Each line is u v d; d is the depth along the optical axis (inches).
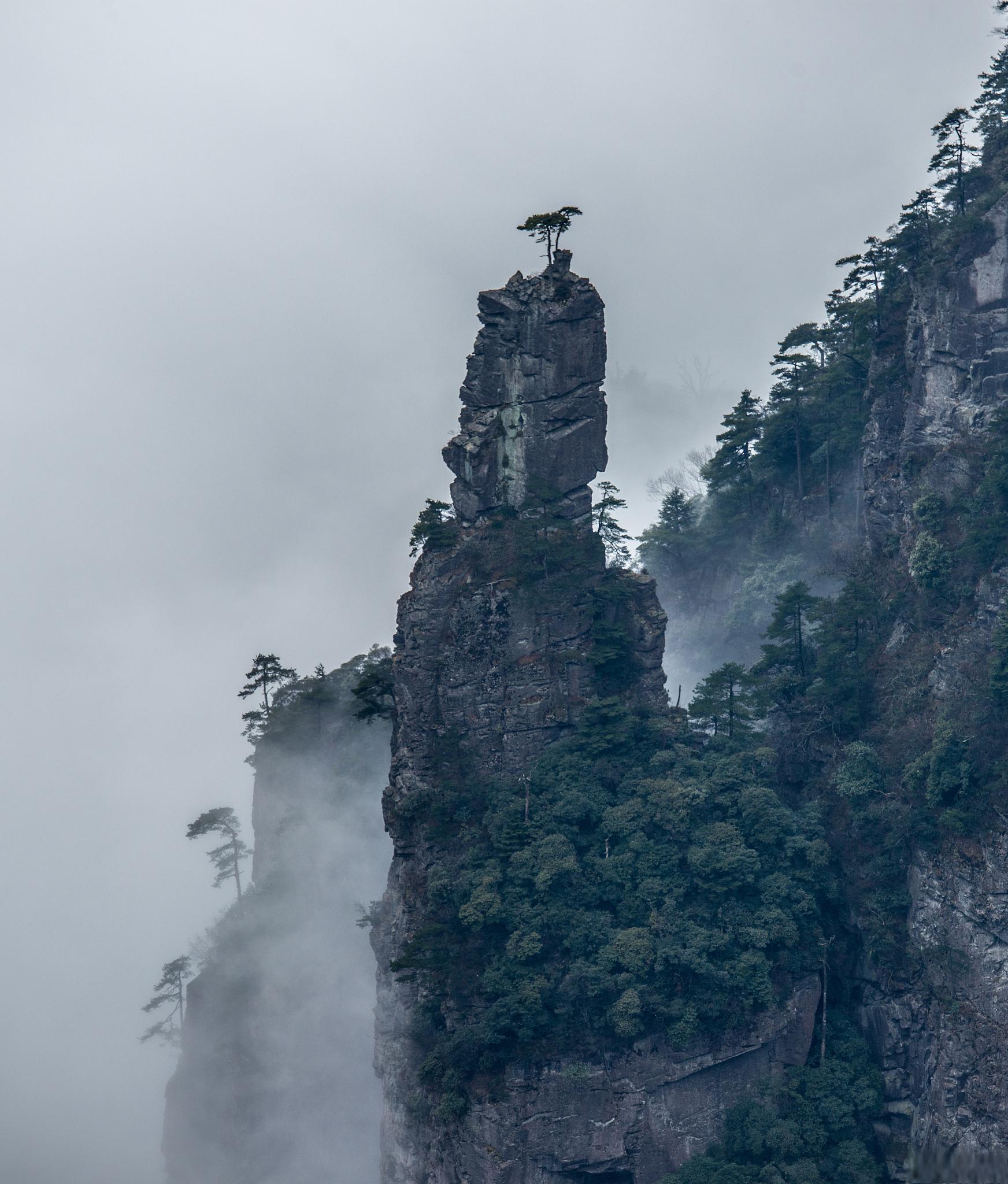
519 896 7450.8
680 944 7170.3
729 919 7367.1
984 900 7185.0
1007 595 7701.8
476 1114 7052.2
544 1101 7022.6
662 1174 7057.1
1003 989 7047.2
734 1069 7258.9
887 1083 7460.6
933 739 7524.6
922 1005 7411.4
